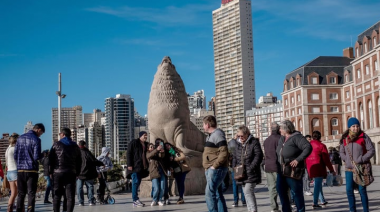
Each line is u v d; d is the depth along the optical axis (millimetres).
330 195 14445
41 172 20328
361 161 9125
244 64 146875
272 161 10102
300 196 8773
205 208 11625
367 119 56500
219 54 155500
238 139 10188
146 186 15883
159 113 15867
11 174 11078
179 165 12922
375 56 53719
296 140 8742
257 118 141500
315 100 80312
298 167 8742
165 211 11297
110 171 20406
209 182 8523
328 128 80062
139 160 12703
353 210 9320
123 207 12703
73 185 9922
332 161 21906
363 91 57438
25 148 10234
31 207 10141
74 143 10086
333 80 80688
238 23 147625
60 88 28203
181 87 16422
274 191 10195
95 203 13820
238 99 148500
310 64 82438
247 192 9695
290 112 85625
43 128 10727
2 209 13477
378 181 20969
